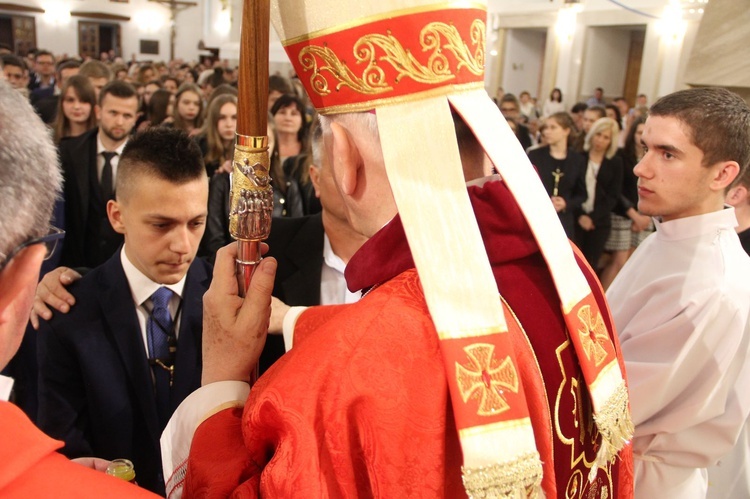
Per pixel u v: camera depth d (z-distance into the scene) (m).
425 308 0.61
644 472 1.31
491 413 0.57
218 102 3.14
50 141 0.51
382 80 0.63
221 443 0.70
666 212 1.31
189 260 1.19
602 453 0.70
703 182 1.26
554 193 3.88
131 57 18.23
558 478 0.66
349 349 0.60
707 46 1.79
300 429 0.59
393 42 0.62
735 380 1.28
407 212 0.60
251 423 0.63
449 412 0.59
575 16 10.70
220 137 3.17
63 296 1.17
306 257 1.43
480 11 0.66
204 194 1.19
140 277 1.19
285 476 0.58
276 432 0.61
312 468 0.58
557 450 0.66
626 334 1.35
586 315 0.68
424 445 0.58
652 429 1.27
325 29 0.66
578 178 3.90
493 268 0.67
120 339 1.16
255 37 0.68
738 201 1.53
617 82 11.28
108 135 2.61
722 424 1.27
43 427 1.13
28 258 0.48
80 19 17.44
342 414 0.59
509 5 11.78
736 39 1.72
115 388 1.15
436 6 0.62
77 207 2.57
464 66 0.64
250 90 0.70
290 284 1.42
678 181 1.27
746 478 1.63
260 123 0.71
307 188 2.70
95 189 2.58
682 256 1.30
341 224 1.35
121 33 17.97
